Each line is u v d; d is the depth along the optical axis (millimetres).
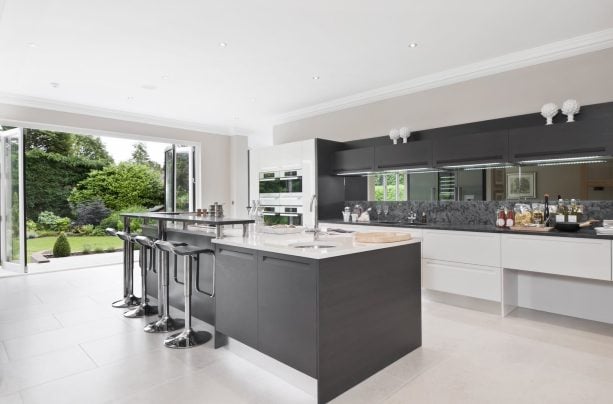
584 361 2594
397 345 2615
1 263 6199
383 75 4629
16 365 2564
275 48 3799
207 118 6941
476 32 3453
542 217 3707
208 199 7582
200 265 3180
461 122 4438
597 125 3195
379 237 2662
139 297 4375
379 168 4875
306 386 2209
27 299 4316
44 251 9047
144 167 11906
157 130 6859
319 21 3234
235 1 2898
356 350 2279
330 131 5914
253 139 8875
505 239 3482
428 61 4176
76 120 5961
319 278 2055
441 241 3947
